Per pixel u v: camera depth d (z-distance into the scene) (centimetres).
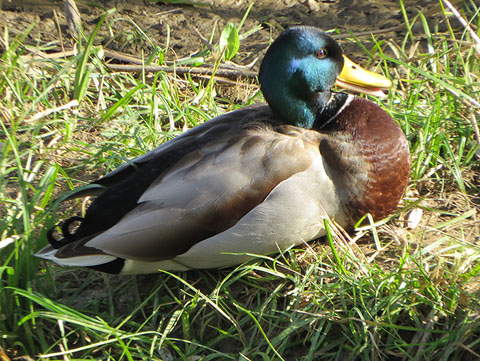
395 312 634
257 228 666
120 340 629
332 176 685
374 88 768
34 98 934
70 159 882
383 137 704
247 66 1028
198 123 923
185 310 674
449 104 881
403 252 699
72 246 647
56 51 1076
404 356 618
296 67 715
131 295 709
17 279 672
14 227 709
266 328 663
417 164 806
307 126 735
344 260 694
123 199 671
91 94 978
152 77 1018
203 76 1005
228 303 686
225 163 666
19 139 894
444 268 670
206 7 1195
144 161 705
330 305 659
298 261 712
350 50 1059
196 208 654
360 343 631
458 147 852
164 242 653
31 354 659
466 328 611
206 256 678
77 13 1115
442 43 1009
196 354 650
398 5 1158
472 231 739
